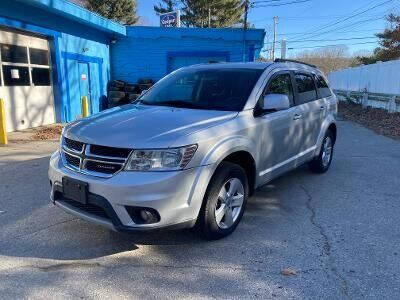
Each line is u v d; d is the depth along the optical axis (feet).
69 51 46.03
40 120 41.65
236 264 11.90
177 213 11.55
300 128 18.16
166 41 59.88
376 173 22.79
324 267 11.76
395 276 11.31
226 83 15.98
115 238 13.51
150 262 11.98
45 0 36.76
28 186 19.35
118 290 10.48
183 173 11.47
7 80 36.27
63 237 13.57
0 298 10.03
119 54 60.49
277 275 11.30
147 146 11.28
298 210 16.51
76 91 48.24
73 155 12.39
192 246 13.00
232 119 13.76
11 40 36.65
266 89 15.87
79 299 10.06
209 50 60.13
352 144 32.89
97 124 13.02
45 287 10.57
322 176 21.93
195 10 150.10
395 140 34.91
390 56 110.32
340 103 81.20
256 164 14.80
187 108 14.84
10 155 26.30
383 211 16.53
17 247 12.82
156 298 10.16
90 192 11.62
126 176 11.18
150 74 61.11
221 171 12.76
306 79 19.93
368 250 12.89
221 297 10.22
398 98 53.26
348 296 10.33
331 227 14.76
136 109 14.89
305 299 10.19
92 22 46.91
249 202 17.40
